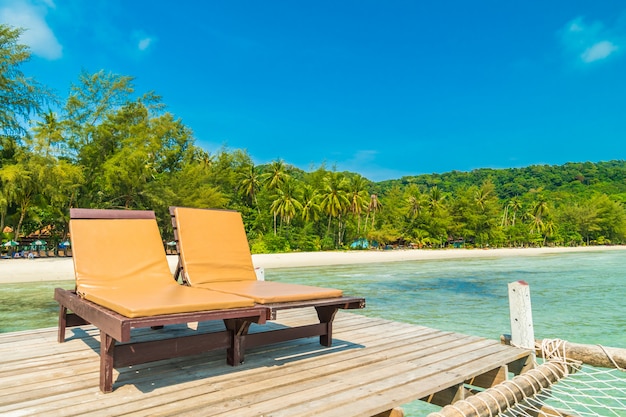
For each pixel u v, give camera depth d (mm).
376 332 4402
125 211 4043
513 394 2986
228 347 3068
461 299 10812
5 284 13742
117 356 2535
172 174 36062
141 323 2283
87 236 3650
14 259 23047
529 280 16359
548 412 3271
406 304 9969
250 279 4336
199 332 4137
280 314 5352
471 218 54812
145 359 2635
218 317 2613
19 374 2873
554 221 68188
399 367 3121
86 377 2812
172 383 2689
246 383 2701
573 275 18672
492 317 8312
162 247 4059
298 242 41219
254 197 45094
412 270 21000
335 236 47656
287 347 3688
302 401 2391
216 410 2250
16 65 23672
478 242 56812
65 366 3068
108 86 29344
